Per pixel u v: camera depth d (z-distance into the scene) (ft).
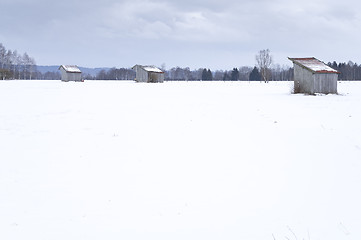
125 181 30.32
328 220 22.12
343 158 34.78
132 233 21.25
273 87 174.60
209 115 63.31
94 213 24.20
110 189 28.53
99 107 77.00
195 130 50.47
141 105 80.28
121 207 25.11
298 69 108.88
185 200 26.09
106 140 45.57
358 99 85.71
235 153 38.01
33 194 27.66
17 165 35.32
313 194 26.40
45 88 150.30
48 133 50.31
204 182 29.66
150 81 241.96
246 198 26.11
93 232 21.45
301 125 50.70
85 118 62.39
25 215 24.02
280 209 24.06
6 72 327.67
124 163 35.50
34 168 34.30
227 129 50.44
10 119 61.87
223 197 26.45
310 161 34.32
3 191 28.37
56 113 68.54
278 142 41.83
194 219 23.00
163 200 26.17
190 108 73.56
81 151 40.42
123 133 49.55
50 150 41.04
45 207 25.26
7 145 43.55
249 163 34.40
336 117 56.08
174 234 21.01
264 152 37.96
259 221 22.41
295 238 20.02
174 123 56.29
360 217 22.31
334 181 28.89
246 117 59.82
